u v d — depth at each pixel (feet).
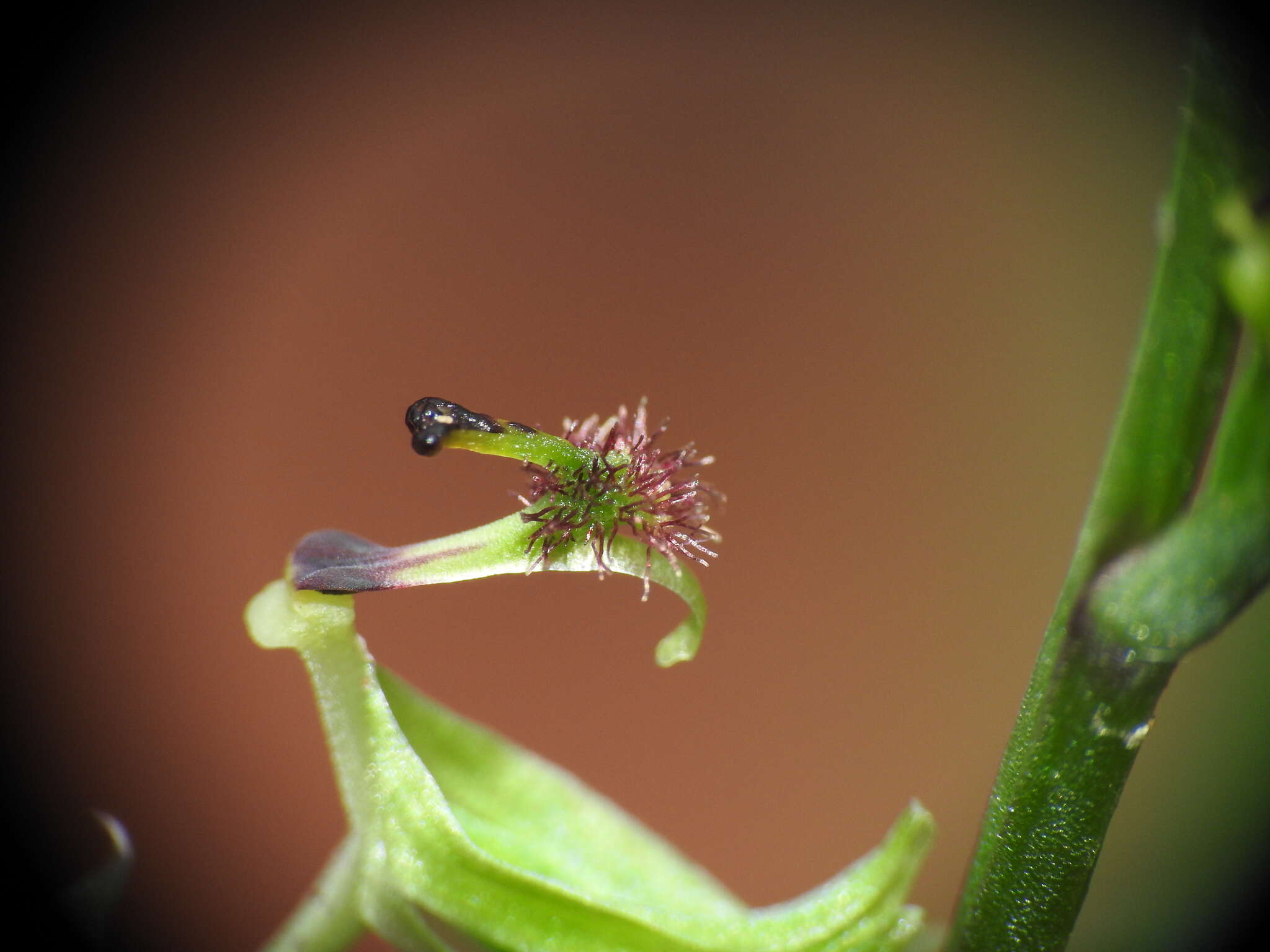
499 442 0.34
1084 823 0.33
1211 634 0.32
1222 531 0.31
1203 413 0.32
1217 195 0.31
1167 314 0.32
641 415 0.34
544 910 0.34
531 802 0.34
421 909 0.34
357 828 0.34
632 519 0.34
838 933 0.34
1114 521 0.32
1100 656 0.32
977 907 0.33
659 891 0.34
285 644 0.34
